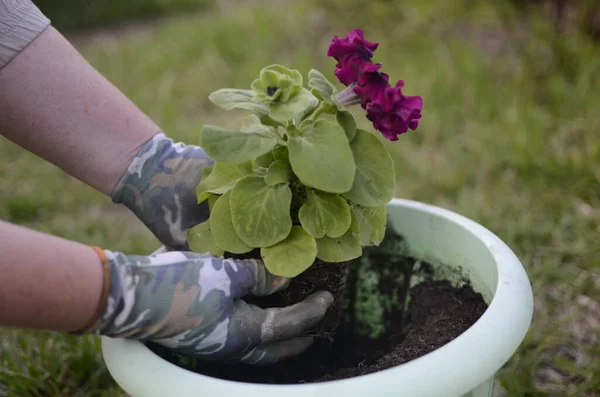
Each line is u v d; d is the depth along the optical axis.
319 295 0.89
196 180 0.93
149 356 0.80
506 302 0.83
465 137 1.71
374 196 0.86
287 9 2.80
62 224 1.58
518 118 1.71
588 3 2.07
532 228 1.33
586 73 1.84
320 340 0.95
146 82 2.33
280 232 0.85
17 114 0.90
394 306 1.02
